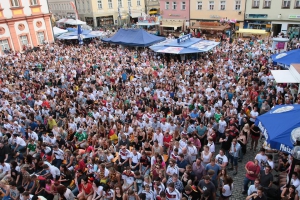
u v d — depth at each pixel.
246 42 28.41
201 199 7.07
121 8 52.94
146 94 15.38
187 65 20.75
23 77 20.59
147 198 7.35
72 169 9.99
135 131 11.17
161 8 43.50
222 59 22.19
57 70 21.86
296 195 6.61
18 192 8.34
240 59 22.11
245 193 8.68
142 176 8.41
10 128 12.92
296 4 31.27
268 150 9.58
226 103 12.27
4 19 31.59
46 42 35.59
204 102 13.14
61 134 12.24
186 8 40.56
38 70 23.52
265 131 7.21
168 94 14.79
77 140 11.95
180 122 11.77
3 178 9.23
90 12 50.00
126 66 22.27
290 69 13.26
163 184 7.86
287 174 8.01
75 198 8.20
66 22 47.09
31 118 13.55
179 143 9.76
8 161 11.27
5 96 16.47
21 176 9.55
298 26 32.03
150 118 12.28
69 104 14.77
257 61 20.95
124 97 15.21
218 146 11.45
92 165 9.28
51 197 8.62
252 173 8.16
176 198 7.09
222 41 32.97
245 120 10.76
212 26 36.78
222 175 7.95
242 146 10.39
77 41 36.44
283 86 15.30
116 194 7.74
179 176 8.66
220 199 7.73
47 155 10.63
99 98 16.34
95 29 47.38
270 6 33.09
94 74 20.97
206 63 21.44
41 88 19.00
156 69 21.19
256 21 34.88
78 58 25.97
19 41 33.56
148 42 28.59
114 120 12.67
